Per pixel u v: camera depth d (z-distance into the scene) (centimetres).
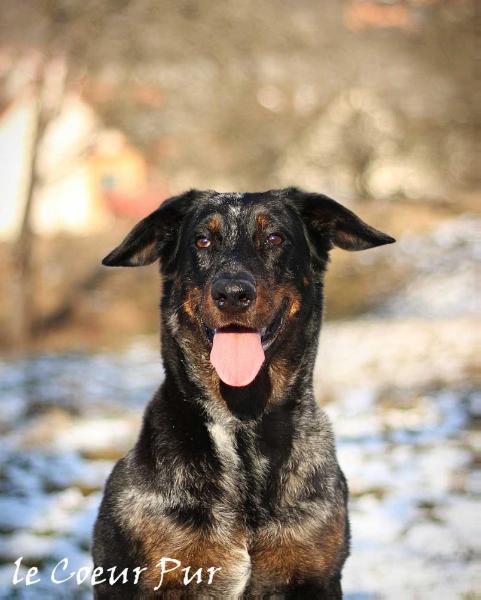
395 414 1095
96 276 2680
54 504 799
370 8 2703
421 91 2995
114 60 2164
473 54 2966
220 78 2248
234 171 2498
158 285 2641
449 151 3716
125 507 461
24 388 1441
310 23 2328
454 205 3366
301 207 533
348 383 1336
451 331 1734
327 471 477
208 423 472
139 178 3791
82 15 2128
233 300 464
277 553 455
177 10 2123
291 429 480
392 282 2559
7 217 3744
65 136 3070
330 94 2616
